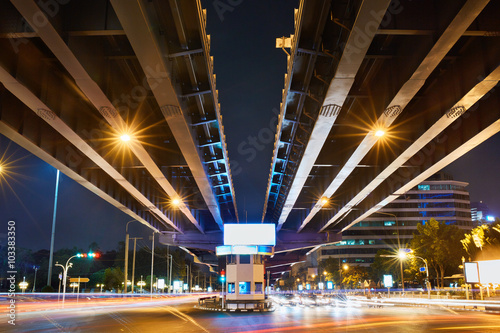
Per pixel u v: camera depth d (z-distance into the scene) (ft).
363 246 521.65
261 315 102.53
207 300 191.72
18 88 53.78
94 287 390.42
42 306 145.28
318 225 201.98
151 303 191.11
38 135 75.66
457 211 512.63
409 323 74.43
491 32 49.44
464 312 110.52
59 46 48.01
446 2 46.29
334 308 138.00
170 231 199.52
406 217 517.14
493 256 173.68
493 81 54.29
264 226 144.15
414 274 259.80
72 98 68.64
